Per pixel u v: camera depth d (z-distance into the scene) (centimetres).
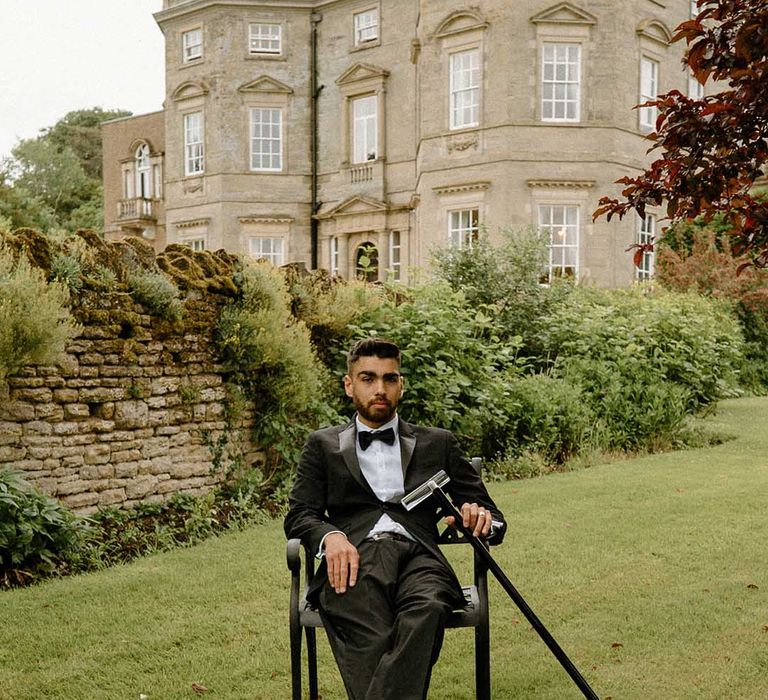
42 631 437
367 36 2564
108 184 3488
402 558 325
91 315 646
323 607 313
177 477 722
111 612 466
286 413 818
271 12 2686
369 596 307
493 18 2075
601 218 2072
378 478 344
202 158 2788
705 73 356
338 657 297
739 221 382
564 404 991
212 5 2681
